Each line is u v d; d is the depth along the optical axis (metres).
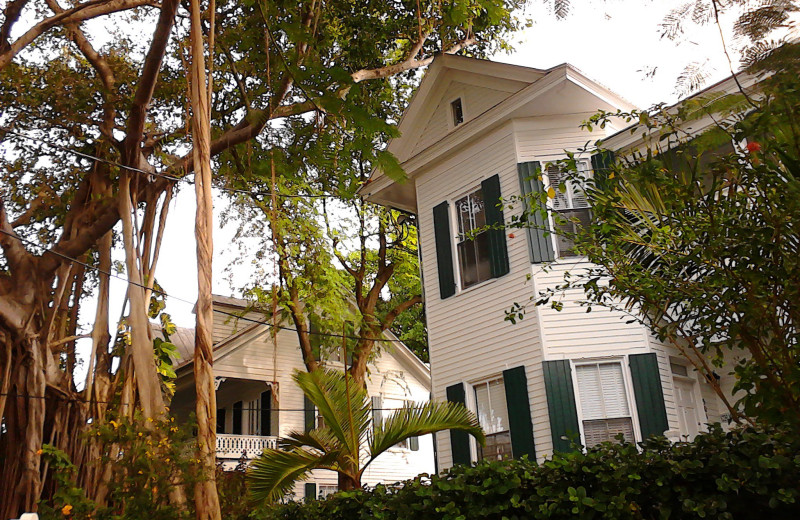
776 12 2.01
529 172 10.21
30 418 8.92
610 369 9.17
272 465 7.23
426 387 21.19
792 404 2.92
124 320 9.53
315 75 3.79
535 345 9.50
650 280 3.85
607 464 3.84
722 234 3.14
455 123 12.15
